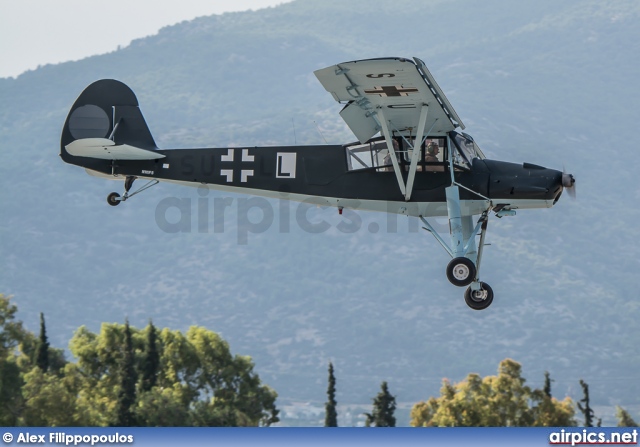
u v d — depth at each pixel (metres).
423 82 63.22
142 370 181.88
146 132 79.19
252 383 190.75
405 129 70.19
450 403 171.38
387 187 71.25
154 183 77.12
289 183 73.69
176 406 169.25
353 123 69.38
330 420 188.50
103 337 184.75
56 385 155.00
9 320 180.00
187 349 186.75
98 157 76.50
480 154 72.12
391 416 175.38
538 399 173.50
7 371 152.00
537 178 70.31
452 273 69.31
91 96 79.31
